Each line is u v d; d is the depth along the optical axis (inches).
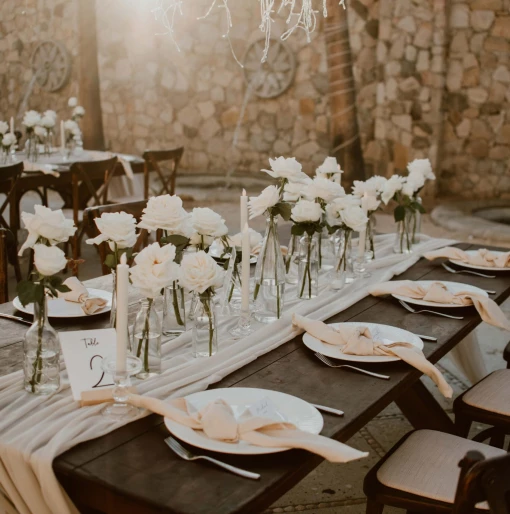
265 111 360.2
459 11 311.7
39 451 50.4
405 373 67.1
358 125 314.0
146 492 45.8
